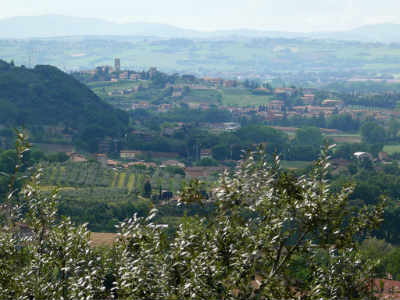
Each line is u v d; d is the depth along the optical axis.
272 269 15.17
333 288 16.23
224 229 15.05
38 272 16.11
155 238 15.17
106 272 15.80
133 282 14.53
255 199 15.36
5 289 15.97
